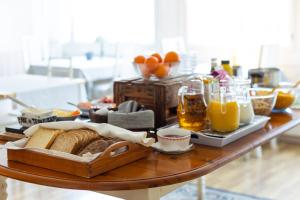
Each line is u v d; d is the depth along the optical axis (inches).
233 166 142.9
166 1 212.4
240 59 187.0
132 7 224.5
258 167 141.6
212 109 63.6
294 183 127.9
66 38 240.1
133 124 64.8
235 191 123.2
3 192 70.9
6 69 226.2
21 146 58.4
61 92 134.9
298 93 90.4
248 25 184.5
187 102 65.4
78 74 167.2
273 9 177.0
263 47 170.9
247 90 68.5
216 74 74.9
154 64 74.3
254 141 63.9
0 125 82.4
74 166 51.3
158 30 217.5
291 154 153.5
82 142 56.3
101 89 174.7
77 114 74.4
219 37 195.2
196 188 125.6
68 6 237.8
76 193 123.1
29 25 232.1
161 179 50.5
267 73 93.5
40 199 118.8
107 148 52.4
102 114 68.2
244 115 67.1
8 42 225.5
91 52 215.9
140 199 52.3
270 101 74.9
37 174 52.2
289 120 75.8
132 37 226.7
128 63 225.3
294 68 173.9
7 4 223.8
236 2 187.0
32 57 181.0
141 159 56.9
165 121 71.6
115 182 49.5
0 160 57.4
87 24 235.3
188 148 59.8
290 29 173.8
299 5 170.7
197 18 201.5
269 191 122.6
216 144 61.4
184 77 77.5
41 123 61.2
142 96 73.3
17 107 119.5
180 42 183.9
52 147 56.9
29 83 135.2
